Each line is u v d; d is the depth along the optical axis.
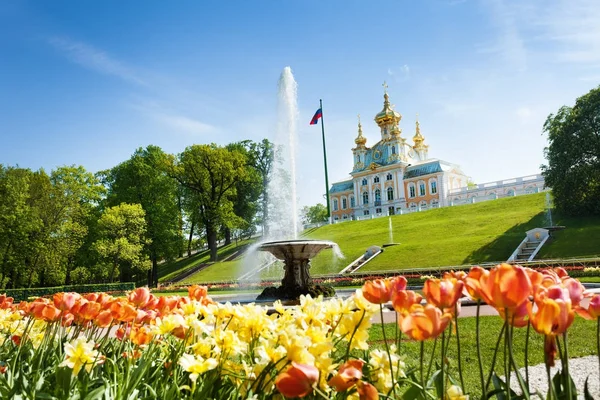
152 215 44.03
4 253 32.16
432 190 78.44
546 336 1.70
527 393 1.67
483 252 28.69
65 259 36.72
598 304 1.79
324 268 31.94
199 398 2.04
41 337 3.58
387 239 39.75
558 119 35.31
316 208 95.69
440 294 1.79
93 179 42.72
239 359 2.52
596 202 33.19
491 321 8.38
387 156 84.56
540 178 68.31
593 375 4.51
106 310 2.83
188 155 46.75
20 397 2.15
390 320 9.35
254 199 54.31
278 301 2.73
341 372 1.73
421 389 1.80
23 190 32.81
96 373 2.70
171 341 3.05
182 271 44.34
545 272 2.44
